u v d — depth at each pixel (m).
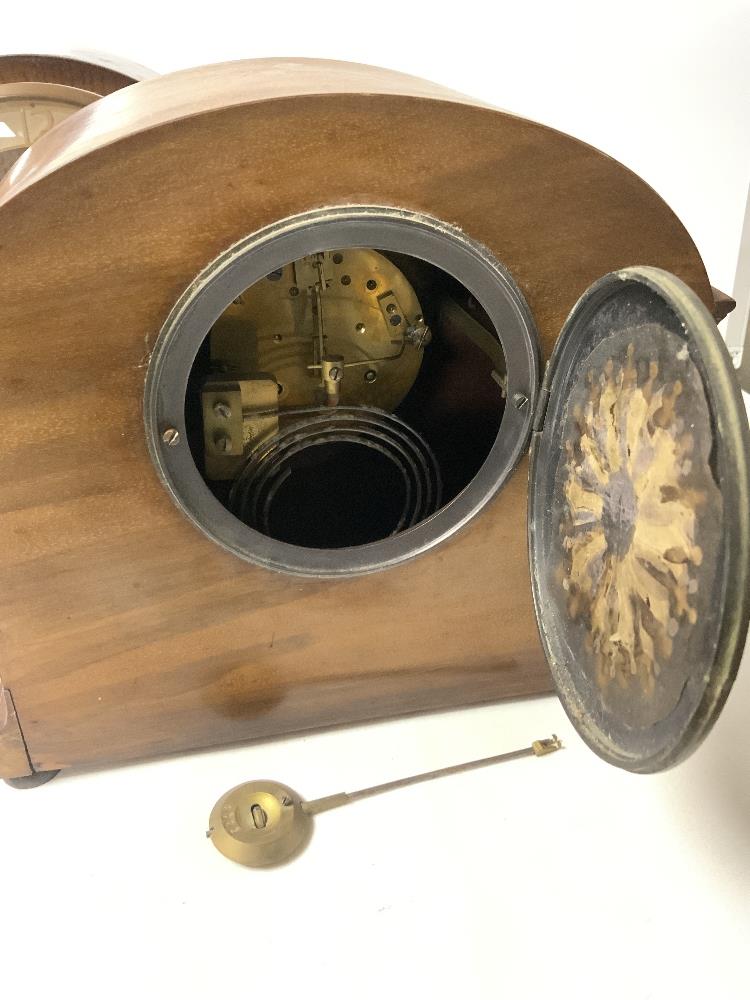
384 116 0.21
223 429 0.27
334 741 0.31
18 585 0.25
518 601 0.30
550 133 0.22
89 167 0.20
